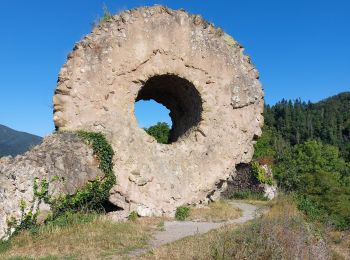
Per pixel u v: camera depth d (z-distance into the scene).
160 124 40.72
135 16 14.94
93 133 13.68
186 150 15.27
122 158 14.16
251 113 16.36
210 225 13.10
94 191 12.96
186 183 15.04
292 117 98.75
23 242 10.12
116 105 14.41
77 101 14.03
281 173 35.84
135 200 14.16
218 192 16.30
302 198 18.56
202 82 15.68
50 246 9.63
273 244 9.08
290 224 11.35
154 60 15.05
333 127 92.88
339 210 17.02
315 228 12.73
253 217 14.73
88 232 10.70
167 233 11.62
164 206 14.59
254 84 16.52
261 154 44.22
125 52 14.66
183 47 15.46
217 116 15.78
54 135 13.17
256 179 31.64
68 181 12.14
